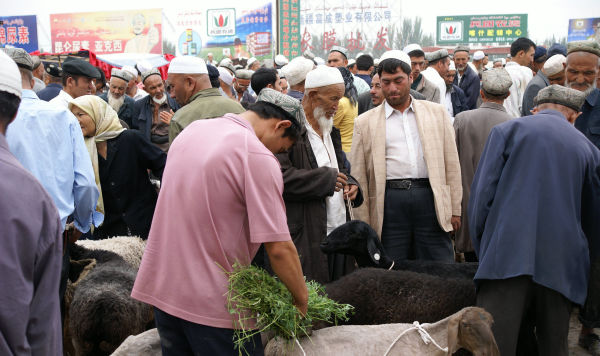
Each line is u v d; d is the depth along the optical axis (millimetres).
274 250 2326
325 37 26219
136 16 30219
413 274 3438
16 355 1734
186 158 2389
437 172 4410
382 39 26016
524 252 2986
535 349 3449
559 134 3088
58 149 3436
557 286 2975
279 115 2566
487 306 3111
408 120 4555
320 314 2744
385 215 4543
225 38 27391
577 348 4574
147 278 2436
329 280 4188
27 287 1762
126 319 3562
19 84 1947
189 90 4324
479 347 2469
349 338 2734
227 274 2359
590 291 3340
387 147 4562
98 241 4727
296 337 2652
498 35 28844
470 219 3354
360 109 7008
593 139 5352
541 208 3025
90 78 5086
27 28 30594
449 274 3990
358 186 4258
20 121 3334
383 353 2666
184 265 2326
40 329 1856
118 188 4973
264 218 2289
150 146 5055
